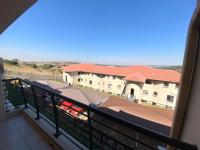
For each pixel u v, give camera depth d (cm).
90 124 193
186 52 117
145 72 2389
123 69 2688
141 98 2305
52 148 250
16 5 169
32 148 250
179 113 129
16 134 293
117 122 140
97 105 1005
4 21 215
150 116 809
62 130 272
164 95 2134
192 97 120
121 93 2564
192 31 111
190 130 119
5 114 353
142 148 286
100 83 2867
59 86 1773
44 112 339
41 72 4250
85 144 229
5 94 380
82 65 3338
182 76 122
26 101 396
